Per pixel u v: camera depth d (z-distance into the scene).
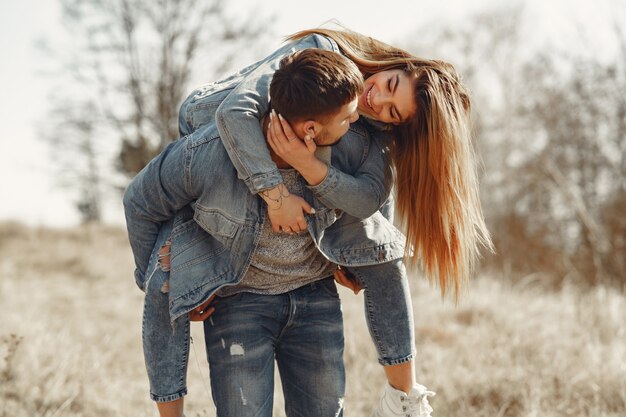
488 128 19.61
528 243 14.08
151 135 19.12
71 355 5.41
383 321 2.92
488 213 17.09
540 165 15.72
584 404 4.33
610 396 4.45
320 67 2.43
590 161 14.89
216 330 2.74
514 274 12.55
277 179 2.51
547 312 7.00
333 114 2.45
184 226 2.71
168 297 2.69
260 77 2.60
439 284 3.00
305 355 2.82
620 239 12.05
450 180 2.76
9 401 4.55
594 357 5.00
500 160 18.39
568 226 13.88
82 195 20.53
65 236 18.02
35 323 6.50
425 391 2.97
